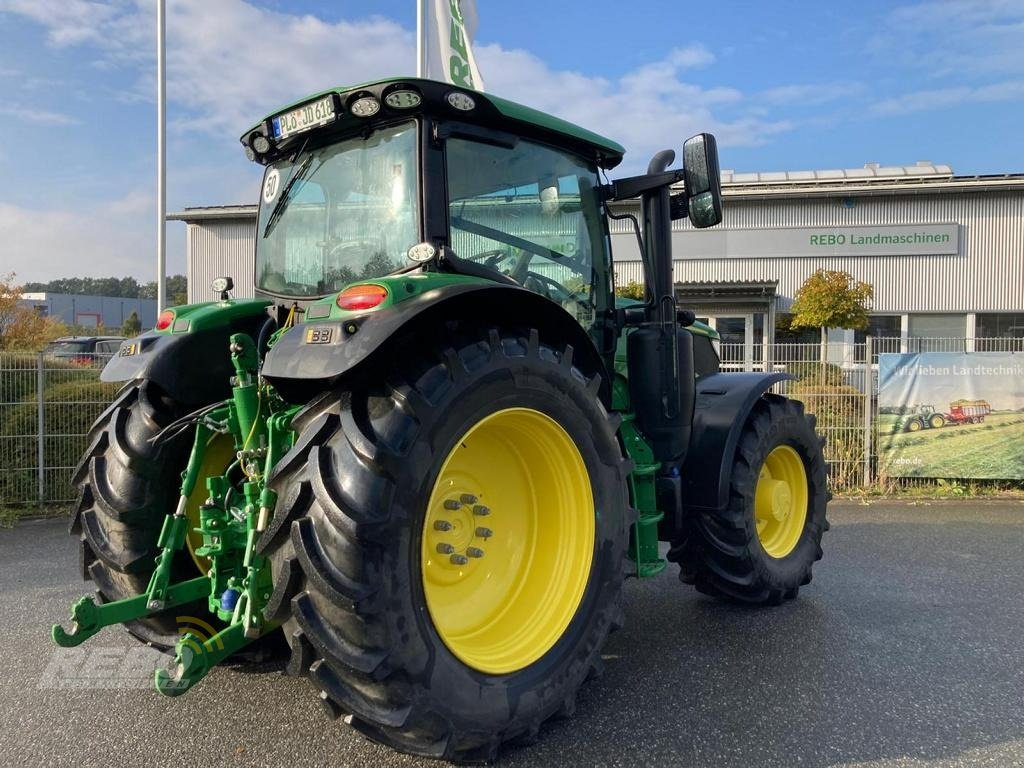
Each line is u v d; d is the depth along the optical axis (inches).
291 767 106.5
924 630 159.2
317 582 89.4
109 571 127.8
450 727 96.3
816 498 189.6
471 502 113.8
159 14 481.4
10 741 114.2
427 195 117.5
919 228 972.6
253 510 105.7
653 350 150.8
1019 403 322.0
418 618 94.6
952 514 288.8
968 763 105.9
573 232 147.6
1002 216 961.5
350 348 94.1
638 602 181.3
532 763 107.0
